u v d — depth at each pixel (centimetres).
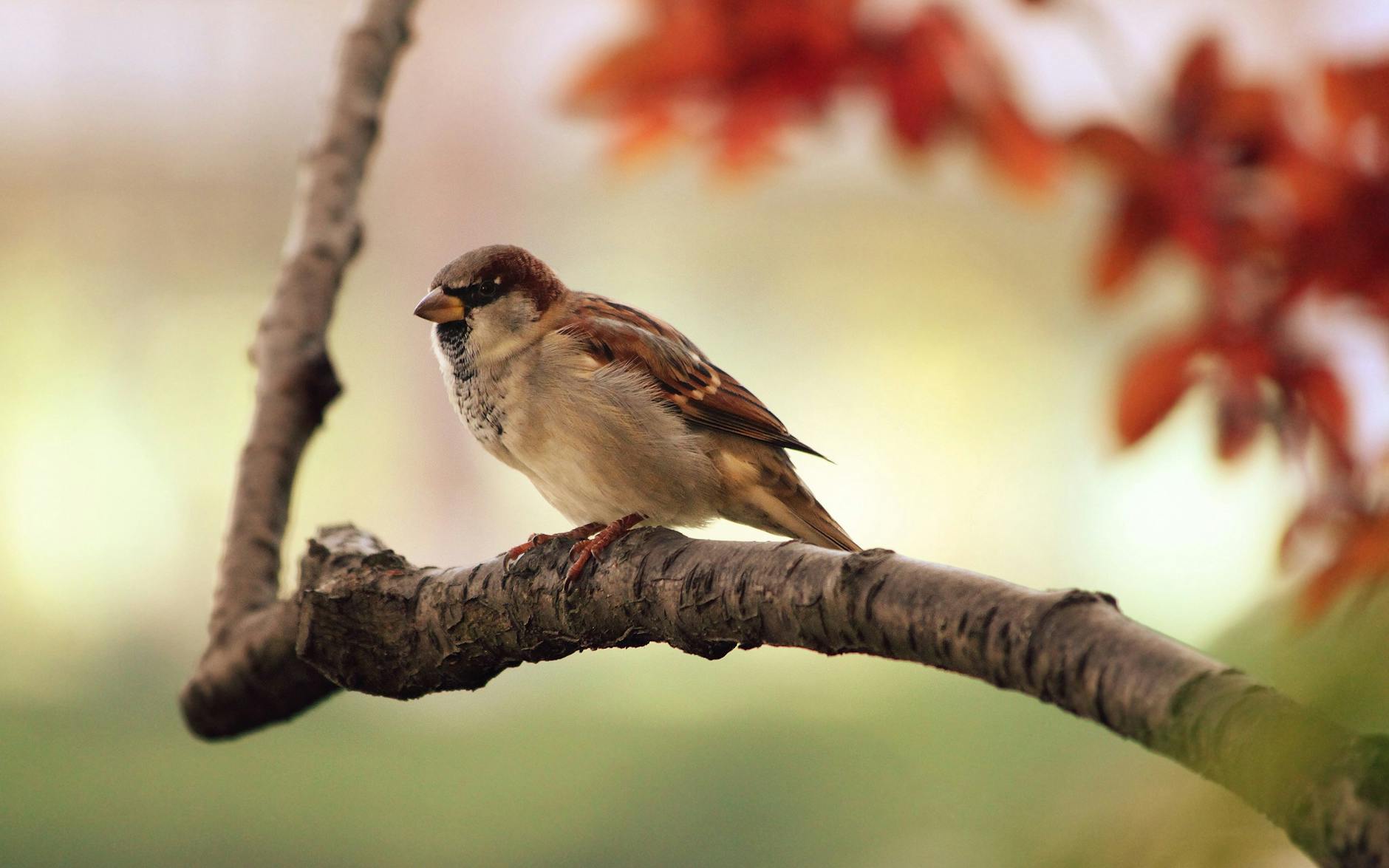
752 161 520
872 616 504
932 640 489
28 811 662
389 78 518
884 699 825
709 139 519
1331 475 512
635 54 518
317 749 808
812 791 644
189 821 651
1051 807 479
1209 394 514
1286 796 354
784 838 591
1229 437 514
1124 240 515
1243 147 513
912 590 502
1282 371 513
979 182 518
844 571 504
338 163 517
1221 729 378
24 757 771
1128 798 456
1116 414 515
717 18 517
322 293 516
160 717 897
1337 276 512
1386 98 511
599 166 520
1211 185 513
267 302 516
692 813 642
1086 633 438
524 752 788
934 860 548
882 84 517
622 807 663
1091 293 515
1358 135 512
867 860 555
